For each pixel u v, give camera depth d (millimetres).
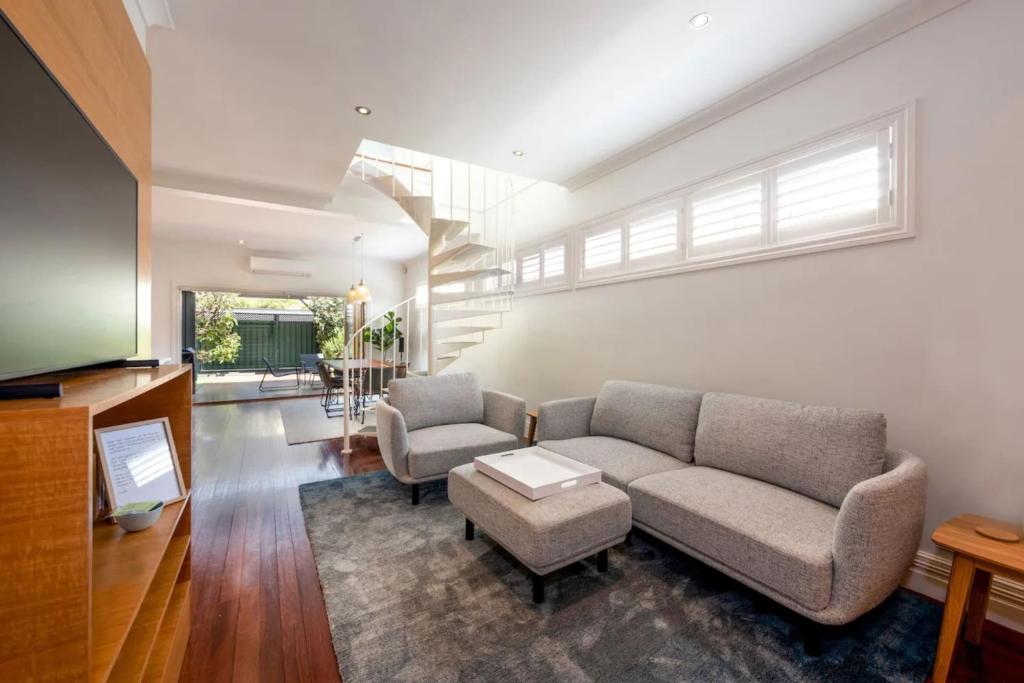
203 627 1637
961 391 1803
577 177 3830
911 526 1550
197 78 2385
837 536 1455
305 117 2811
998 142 1699
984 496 1744
